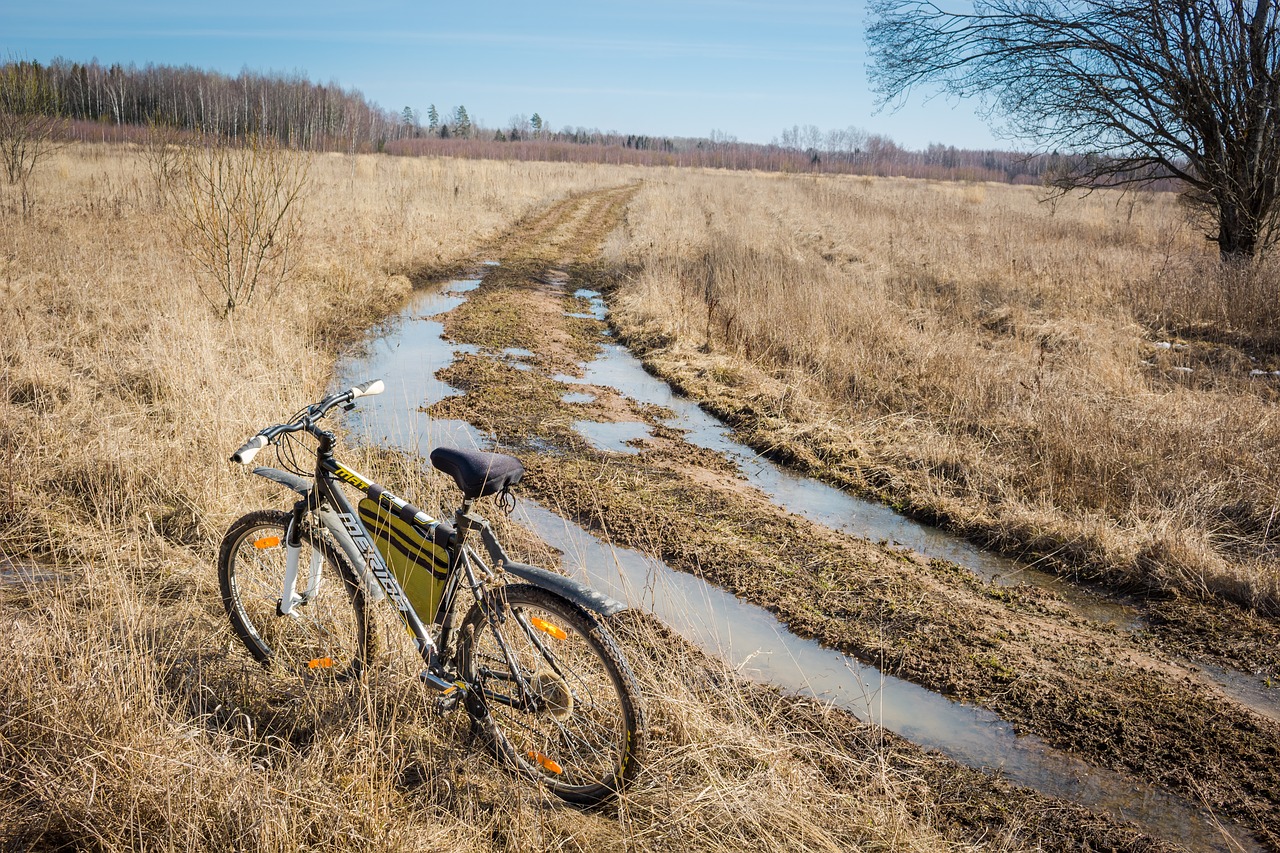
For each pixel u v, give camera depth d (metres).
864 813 3.12
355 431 7.22
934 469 7.01
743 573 5.21
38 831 2.63
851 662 4.34
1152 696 4.08
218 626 3.96
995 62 13.13
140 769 2.75
